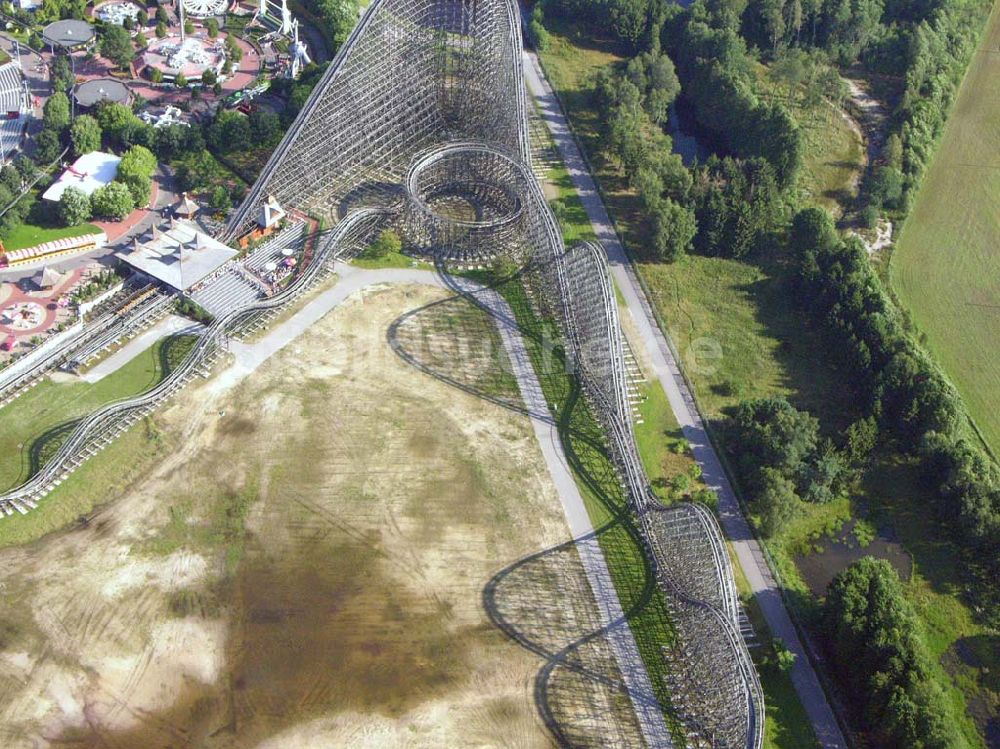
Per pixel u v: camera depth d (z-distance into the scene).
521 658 110.94
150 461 128.38
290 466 129.25
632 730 105.31
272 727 102.31
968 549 128.12
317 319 150.75
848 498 134.88
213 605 113.06
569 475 132.12
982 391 150.12
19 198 161.12
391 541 121.75
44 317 144.00
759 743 94.25
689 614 111.38
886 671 106.81
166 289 150.75
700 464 136.38
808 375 151.75
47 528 119.62
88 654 107.19
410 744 102.12
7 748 98.75
